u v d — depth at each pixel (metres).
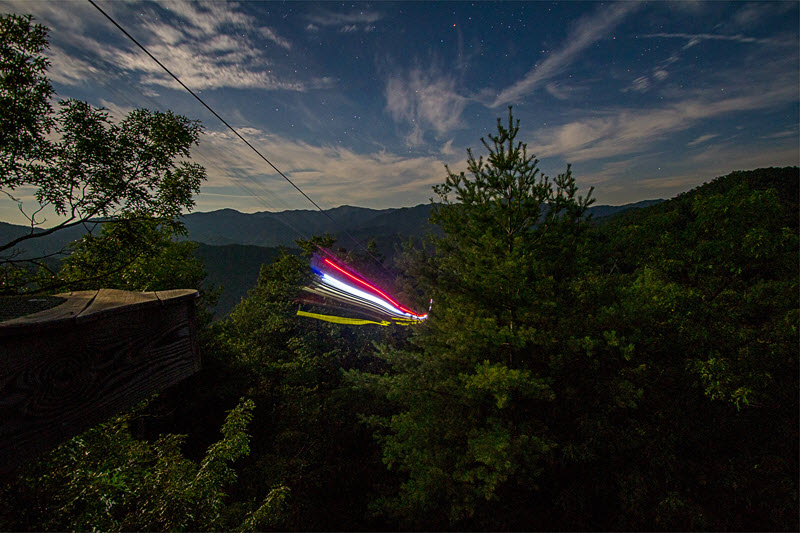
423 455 6.79
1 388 0.70
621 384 6.00
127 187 7.11
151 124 7.41
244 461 11.83
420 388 7.23
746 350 6.60
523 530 7.05
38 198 6.14
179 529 3.41
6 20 5.33
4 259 6.41
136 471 3.88
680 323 7.00
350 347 18.02
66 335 0.80
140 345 0.98
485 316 6.64
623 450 6.73
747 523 6.19
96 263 8.14
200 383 14.20
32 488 3.02
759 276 7.38
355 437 12.84
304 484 10.80
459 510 6.48
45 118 6.04
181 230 8.45
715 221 7.69
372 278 16.56
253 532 4.27
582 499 6.87
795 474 6.25
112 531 3.14
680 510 6.16
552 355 6.37
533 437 5.89
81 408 0.83
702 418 6.94
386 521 9.17
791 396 6.71
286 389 14.71
